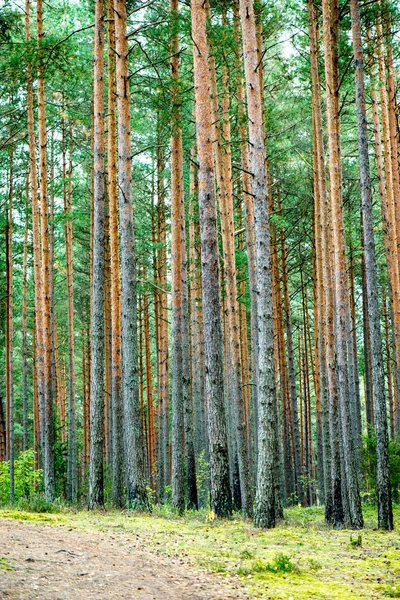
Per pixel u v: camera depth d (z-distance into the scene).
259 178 12.96
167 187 26.91
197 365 22.91
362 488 22.56
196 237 25.42
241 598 6.53
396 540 11.86
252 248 18.97
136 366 15.56
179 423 16.47
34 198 20.41
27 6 20.78
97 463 15.05
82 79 19.19
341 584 7.51
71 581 6.50
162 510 15.56
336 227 15.29
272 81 22.14
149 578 7.11
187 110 20.80
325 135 24.19
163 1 17.78
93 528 10.98
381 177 21.12
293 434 27.64
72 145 25.61
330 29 16.31
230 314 16.41
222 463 13.48
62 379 39.75
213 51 16.16
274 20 18.78
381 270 29.73
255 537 11.19
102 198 15.48
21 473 21.47
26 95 21.31
